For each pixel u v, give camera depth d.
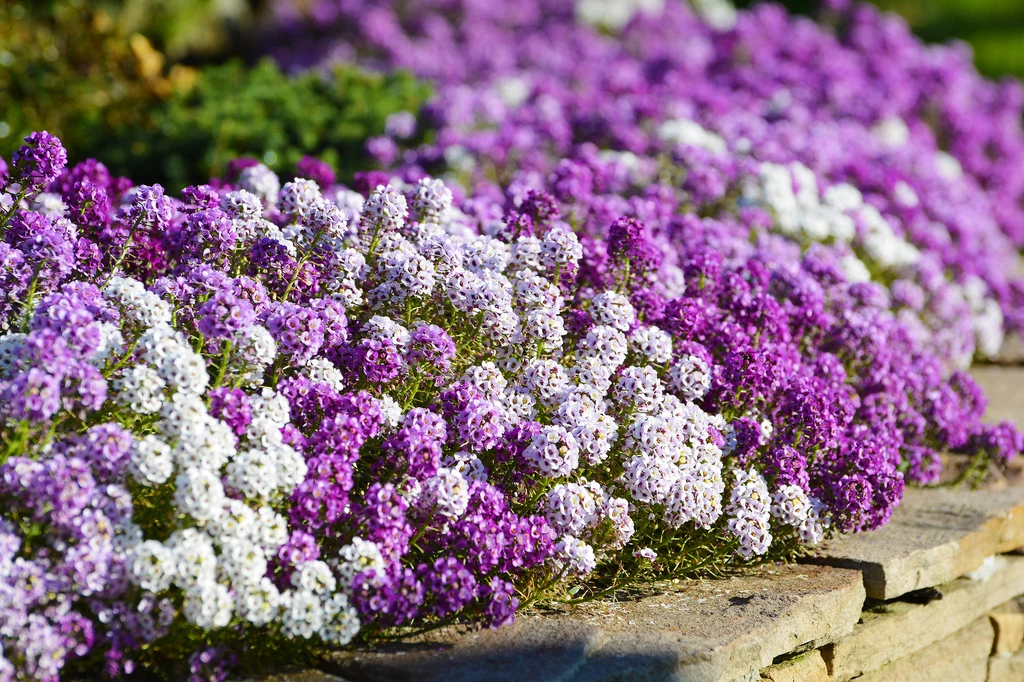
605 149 8.02
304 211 4.29
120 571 3.02
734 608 3.79
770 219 6.59
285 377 3.75
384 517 3.35
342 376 3.81
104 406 3.34
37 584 2.93
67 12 8.41
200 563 3.05
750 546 3.91
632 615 3.74
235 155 7.09
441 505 3.44
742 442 4.15
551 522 3.66
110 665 3.04
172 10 11.84
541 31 12.79
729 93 9.85
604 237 5.78
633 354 4.39
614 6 13.05
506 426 3.75
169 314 3.56
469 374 3.83
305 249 4.27
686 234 5.76
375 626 3.40
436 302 4.15
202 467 3.13
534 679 3.17
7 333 3.62
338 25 12.52
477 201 5.53
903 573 4.23
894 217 7.59
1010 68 16.08
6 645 2.92
